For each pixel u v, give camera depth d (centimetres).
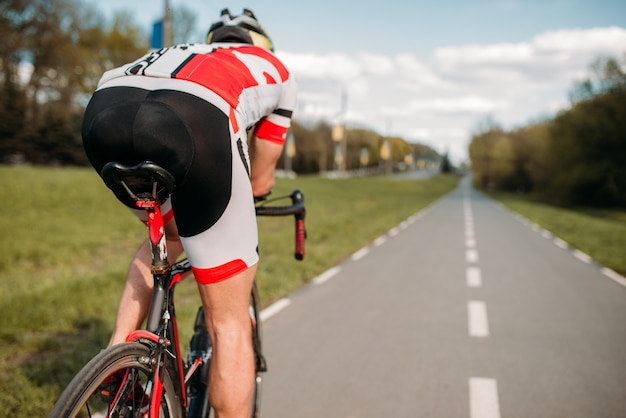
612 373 378
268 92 175
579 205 4584
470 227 1595
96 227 1156
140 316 173
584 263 907
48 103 4400
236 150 155
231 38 189
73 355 360
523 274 783
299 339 454
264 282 638
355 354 416
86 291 541
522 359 407
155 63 156
